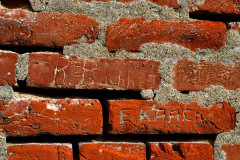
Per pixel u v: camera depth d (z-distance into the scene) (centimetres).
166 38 158
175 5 161
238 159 160
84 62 151
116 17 155
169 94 157
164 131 155
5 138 143
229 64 163
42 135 147
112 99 155
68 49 151
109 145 150
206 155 158
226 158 159
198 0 163
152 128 154
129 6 157
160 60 157
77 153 151
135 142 155
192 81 159
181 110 157
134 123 153
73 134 148
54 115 147
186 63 159
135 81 154
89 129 149
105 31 154
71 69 150
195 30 161
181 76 158
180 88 158
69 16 152
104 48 153
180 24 160
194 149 157
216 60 162
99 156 149
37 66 148
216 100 160
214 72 161
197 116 158
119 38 155
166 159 154
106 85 152
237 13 167
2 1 151
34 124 145
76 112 149
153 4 159
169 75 157
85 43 152
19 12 148
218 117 160
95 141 153
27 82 147
